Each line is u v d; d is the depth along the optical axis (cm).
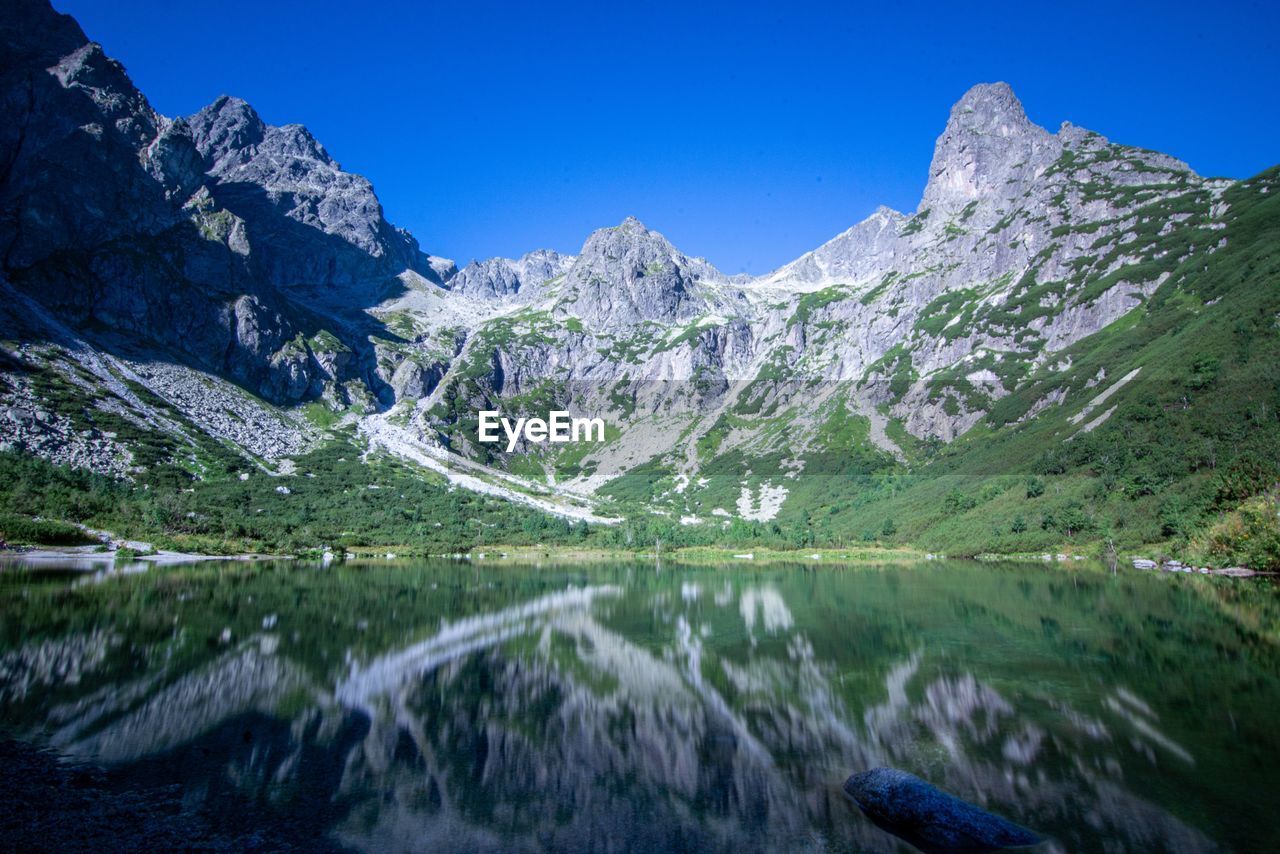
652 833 2053
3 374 15550
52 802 2122
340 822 2105
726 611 6272
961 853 1909
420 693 3597
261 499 15162
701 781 2462
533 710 3325
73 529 10431
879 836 2027
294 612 5909
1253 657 4081
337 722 3097
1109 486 11694
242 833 2003
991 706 3259
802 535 14800
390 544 13912
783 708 3319
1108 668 3894
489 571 10375
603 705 3400
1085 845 1923
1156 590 6931
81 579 7450
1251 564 8175
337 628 5247
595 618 5894
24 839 1852
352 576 9169
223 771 2481
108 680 3609
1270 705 3183
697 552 14175
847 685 3697
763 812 2203
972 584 7931
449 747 2802
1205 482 9938
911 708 3272
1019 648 4456
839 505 18138
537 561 12612
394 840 1995
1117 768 2489
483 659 4366
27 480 11619
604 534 15600
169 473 14950
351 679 3822
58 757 2547
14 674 3656
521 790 2380
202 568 9262
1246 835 1977
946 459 18550
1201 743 2731
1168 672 3781
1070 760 2577
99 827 1969
